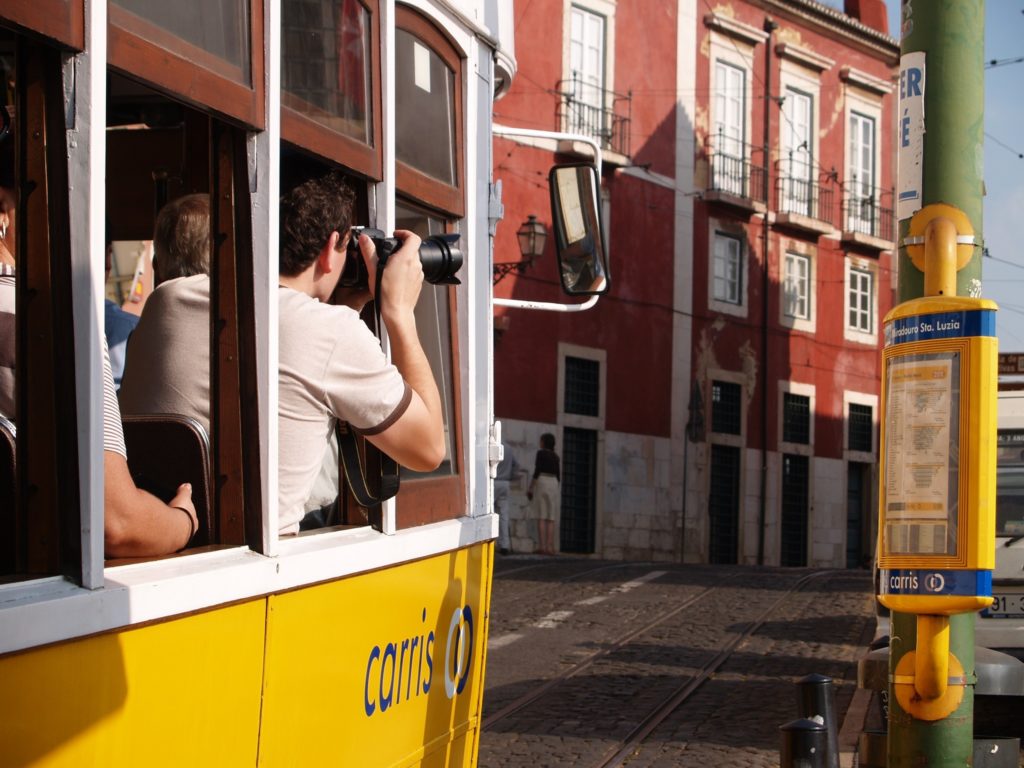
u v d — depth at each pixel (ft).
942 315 13.66
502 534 74.38
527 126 86.07
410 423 9.45
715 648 38.58
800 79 109.60
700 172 99.96
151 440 8.73
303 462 9.25
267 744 8.26
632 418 93.35
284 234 9.61
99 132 6.58
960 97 14.53
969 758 14.14
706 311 100.01
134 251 16.55
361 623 9.82
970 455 13.51
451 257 10.29
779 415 106.63
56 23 6.39
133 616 6.75
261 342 8.49
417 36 11.64
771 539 105.81
